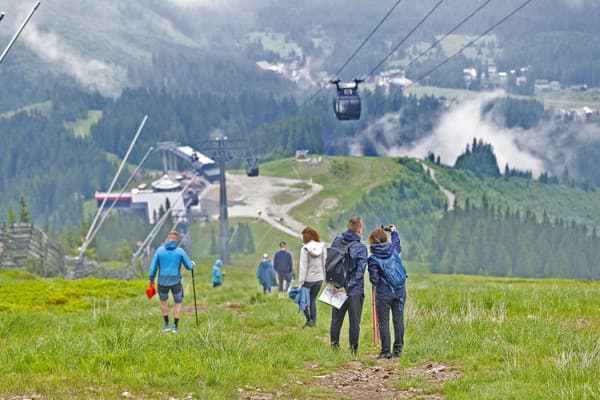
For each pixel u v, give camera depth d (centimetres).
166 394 1975
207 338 2648
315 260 3522
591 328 3031
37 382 2016
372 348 2905
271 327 3606
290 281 5559
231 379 2178
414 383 2152
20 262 11894
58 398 1833
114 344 2567
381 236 2702
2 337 3170
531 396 1834
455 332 2973
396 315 2708
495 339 2780
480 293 4369
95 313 3628
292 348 2814
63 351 2453
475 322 3133
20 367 2247
